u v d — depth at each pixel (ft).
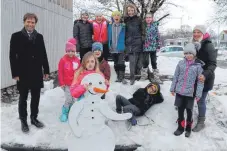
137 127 16.19
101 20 21.77
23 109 15.34
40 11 29.40
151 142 14.80
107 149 11.39
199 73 14.96
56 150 14.05
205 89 15.70
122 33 21.26
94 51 16.74
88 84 11.40
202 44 15.70
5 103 19.70
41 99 19.13
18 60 14.88
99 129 11.39
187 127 15.52
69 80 16.19
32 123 15.84
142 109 17.06
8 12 22.21
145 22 21.39
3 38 21.61
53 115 17.02
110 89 20.08
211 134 15.60
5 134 15.06
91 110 11.41
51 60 33.53
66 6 40.52
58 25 36.42
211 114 17.81
